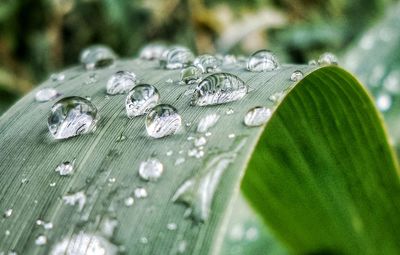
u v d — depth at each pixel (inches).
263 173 3.4
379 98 5.7
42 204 2.4
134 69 3.4
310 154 3.3
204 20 9.9
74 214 2.3
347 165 3.3
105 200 2.3
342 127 3.2
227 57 3.7
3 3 9.2
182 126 2.5
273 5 11.1
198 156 2.3
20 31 9.4
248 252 4.9
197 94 2.7
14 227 2.3
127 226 2.2
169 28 9.5
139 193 2.3
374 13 10.4
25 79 9.3
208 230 2.1
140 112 2.7
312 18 11.1
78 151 2.5
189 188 2.3
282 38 10.1
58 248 2.2
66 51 9.7
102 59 3.7
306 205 3.5
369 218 3.4
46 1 9.3
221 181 2.2
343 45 10.2
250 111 2.5
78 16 9.5
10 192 2.5
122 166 2.4
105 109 2.8
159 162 2.4
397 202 3.3
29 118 2.9
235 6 10.4
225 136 2.4
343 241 3.6
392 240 3.5
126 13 9.3
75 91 3.2
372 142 3.2
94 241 2.2
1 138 2.8
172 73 3.2
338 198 3.4
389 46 6.2
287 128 3.2
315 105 3.1
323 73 2.9
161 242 2.2
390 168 3.2
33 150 2.6
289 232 3.7
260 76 2.8
